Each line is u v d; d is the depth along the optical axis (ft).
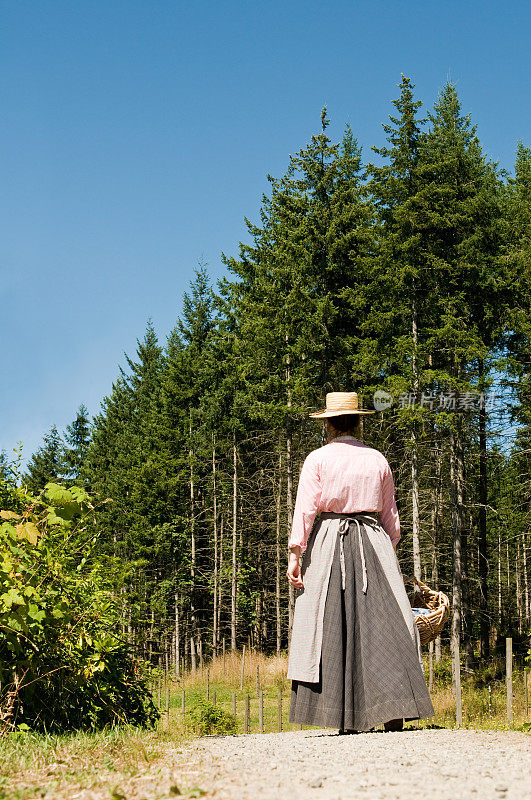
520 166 104.42
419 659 14.43
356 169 97.96
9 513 16.72
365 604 14.52
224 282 134.31
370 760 10.81
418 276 78.33
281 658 89.66
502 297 81.15
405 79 81.71
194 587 130.21
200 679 87.86
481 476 88.58
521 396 83.15
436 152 84.99
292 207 95.35
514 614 105.91
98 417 198.29
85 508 17.03
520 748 12.00
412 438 77.87
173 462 130.41
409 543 90.12
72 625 17.39
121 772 10.82
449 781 9.23
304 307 88.74
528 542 91.86
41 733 15.79
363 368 81.20
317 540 15.12
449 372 78.69
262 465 124.06
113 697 19.24
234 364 119.44
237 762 11.07
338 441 15.67
